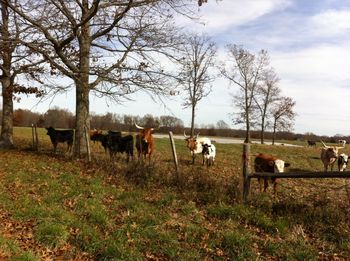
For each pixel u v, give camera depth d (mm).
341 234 8320
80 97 19391
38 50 17359
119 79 17812
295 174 9242
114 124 62438
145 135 18734
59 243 7840
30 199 10344
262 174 9953
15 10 16125
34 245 7754
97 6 15984
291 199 10438
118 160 18125
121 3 17750
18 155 19469
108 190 11633
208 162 21875
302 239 8172
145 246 7859
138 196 11008
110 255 7465
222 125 99688
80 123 19375
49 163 16344
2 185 11922
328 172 8688
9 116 24641
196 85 49938
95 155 19125
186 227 8625
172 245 7875
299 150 43750
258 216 9180
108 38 18562
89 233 8211
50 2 16688
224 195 10680
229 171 18625
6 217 9008
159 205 10195
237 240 7938
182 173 13156
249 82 60812
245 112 60938
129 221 9016
